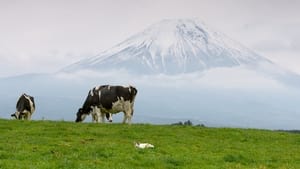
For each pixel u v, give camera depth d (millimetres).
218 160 28844
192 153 30406
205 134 40281
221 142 36438
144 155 28500
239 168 26828
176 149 31609
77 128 38719
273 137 41188
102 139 34094
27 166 23766
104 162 26031
